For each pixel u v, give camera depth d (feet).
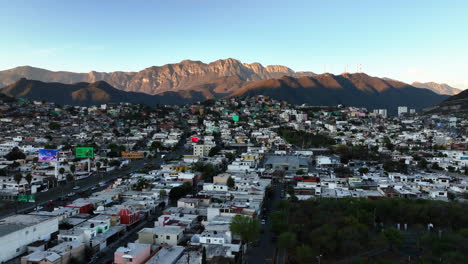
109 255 431.02
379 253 447.83
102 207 563.07
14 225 443.32
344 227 482.69
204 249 365.20
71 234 442.09
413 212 546.26
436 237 462.60
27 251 428.97
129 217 524.52
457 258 405.39
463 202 590.14
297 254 425.28
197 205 609.83
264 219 568.41
